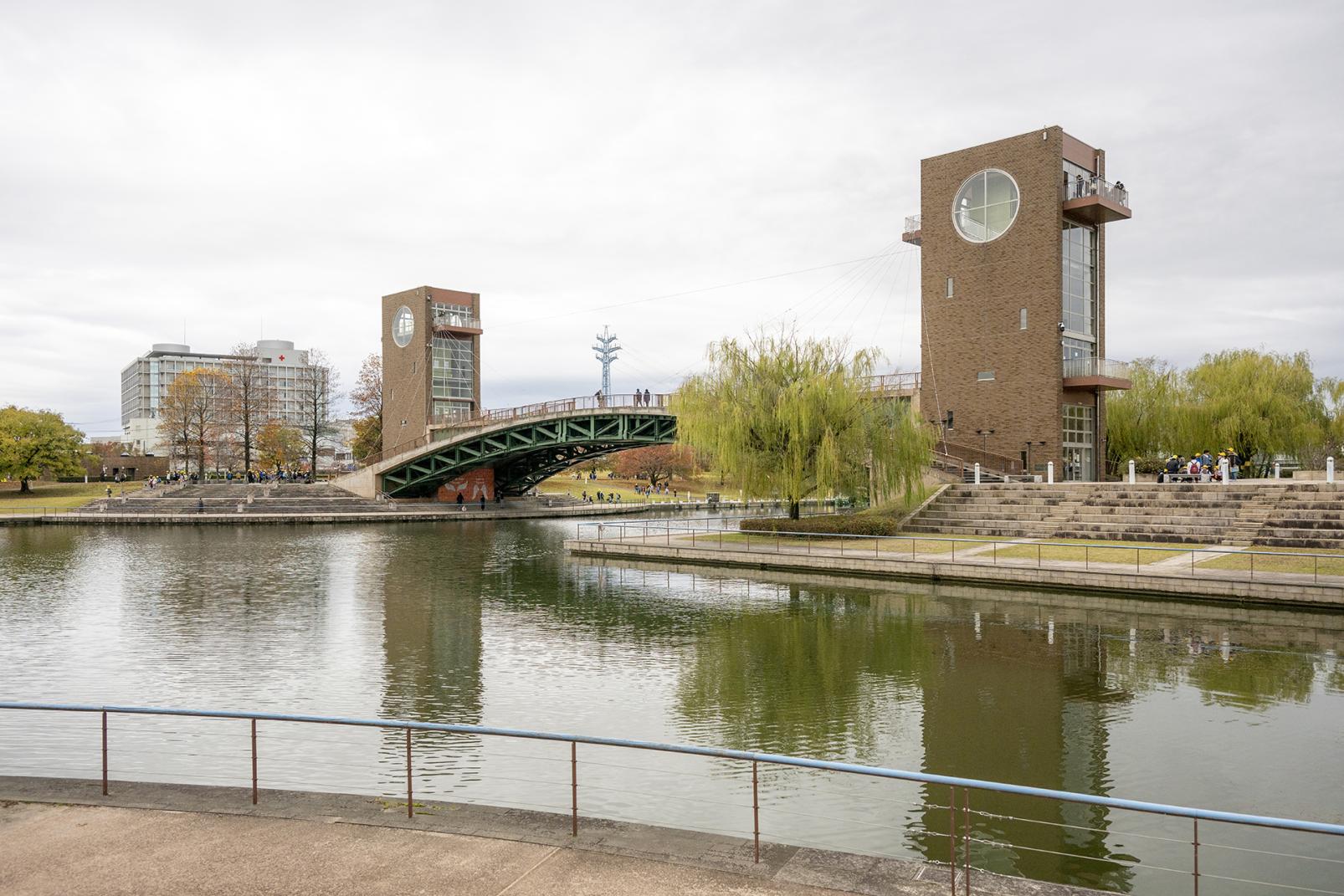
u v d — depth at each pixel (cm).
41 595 3684
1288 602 2769
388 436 9544
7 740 1834
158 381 19788
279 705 2061
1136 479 5872
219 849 875
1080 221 5750
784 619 2950
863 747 1709
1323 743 1675
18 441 9294
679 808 1448
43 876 816
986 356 5678
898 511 4791
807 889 798
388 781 1589
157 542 6050
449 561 4884
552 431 7681
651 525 6881
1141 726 1788
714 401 4731
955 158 5841
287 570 4491
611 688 2169
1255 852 1256
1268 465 6681
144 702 2094
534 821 948
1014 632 2628
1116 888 1160
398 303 9412
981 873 833
